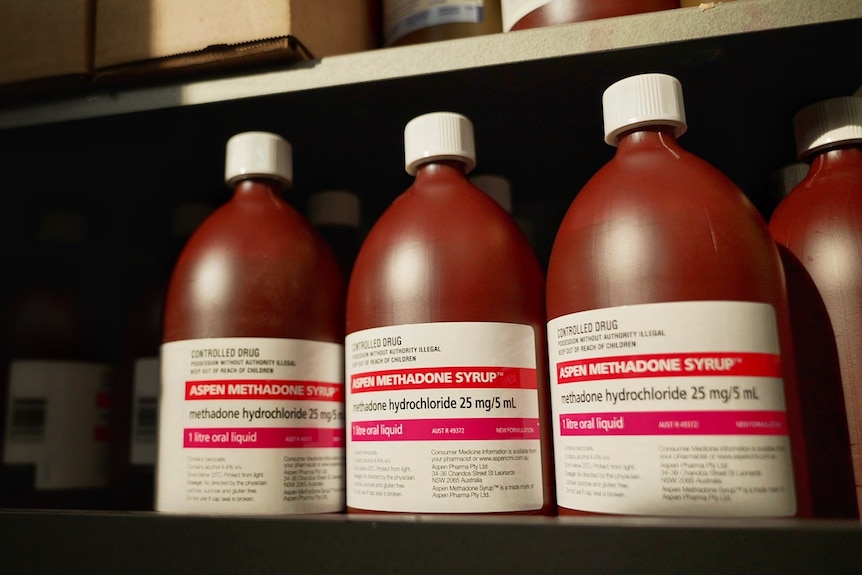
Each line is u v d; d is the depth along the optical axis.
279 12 0.58
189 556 0.48
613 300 0.48
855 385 0.51
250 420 0.56
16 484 0.70
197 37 0.59
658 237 0.48
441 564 0.44
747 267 0.48
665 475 0.45
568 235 0.53
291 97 0.61
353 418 0.55
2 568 0.51
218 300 0.58
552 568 0.42
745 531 0.40
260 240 0.60
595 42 0.55
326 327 0.61
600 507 0.46
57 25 0.62
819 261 0.54
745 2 0.53
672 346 0.46
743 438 0.44
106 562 0.49
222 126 0.68
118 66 0.61
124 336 0.78
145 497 0.70
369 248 0.58
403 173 0.81
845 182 0.56
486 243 0.55
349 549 0.45
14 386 0.73
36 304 0.76
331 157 0.76
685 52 0.55
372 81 0.59
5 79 0.63
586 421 0.48
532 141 0.73
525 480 0.51
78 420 0.74
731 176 0.78
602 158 0.77
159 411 0.59
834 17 0.51
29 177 0.82
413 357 0.52
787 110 0.67
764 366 0.46
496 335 0.53
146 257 0.89
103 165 0.78
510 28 0.63
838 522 0.42
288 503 0.55
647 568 0.41
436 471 0.50
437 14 0.67
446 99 0.63
